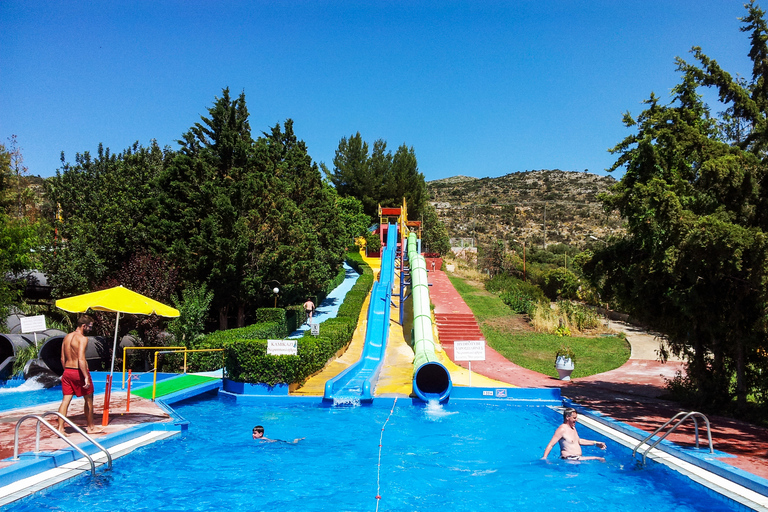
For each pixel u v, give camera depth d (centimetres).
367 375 1989
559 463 1023
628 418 1320
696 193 1353
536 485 896
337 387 1698
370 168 6731
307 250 2759
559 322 2958
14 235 2392
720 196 1277
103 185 3488
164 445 1093
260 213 2662
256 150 2920
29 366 1683
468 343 1711
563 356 2006
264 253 2536
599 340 2788
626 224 1538
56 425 1101
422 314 2403
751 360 1395
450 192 16325
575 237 9575
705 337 1453
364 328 2858
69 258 2456
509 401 1591
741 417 1327
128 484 848
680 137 1417
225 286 2438
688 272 1246
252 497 820
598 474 953
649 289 1449
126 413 1268
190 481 881
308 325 2897
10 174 3550
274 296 2741
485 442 1189
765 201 1237
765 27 1375
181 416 1314
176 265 2347
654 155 1430
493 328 3005
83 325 1023
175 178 2659
